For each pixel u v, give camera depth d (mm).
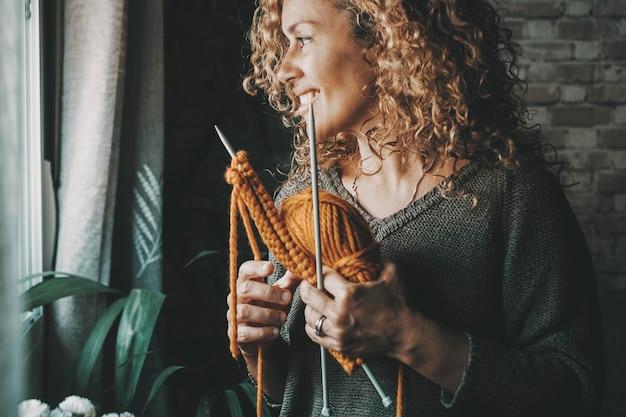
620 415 2459
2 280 584
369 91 946
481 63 979
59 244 1664
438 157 957
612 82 2541
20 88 646
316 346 1013
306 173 1083
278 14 1093
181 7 2422
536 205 910
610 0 2518
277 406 1089
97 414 1706
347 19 923
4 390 583
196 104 2443
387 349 845
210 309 2186
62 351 1674
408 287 926
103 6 1635
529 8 2520
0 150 588
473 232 918
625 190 2564
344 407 965
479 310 922
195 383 2102
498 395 842
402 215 942
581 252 941
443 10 955
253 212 859
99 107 1636
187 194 2480
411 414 915
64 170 1676
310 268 847
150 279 1896
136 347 1568
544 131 2559
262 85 1212
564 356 875
